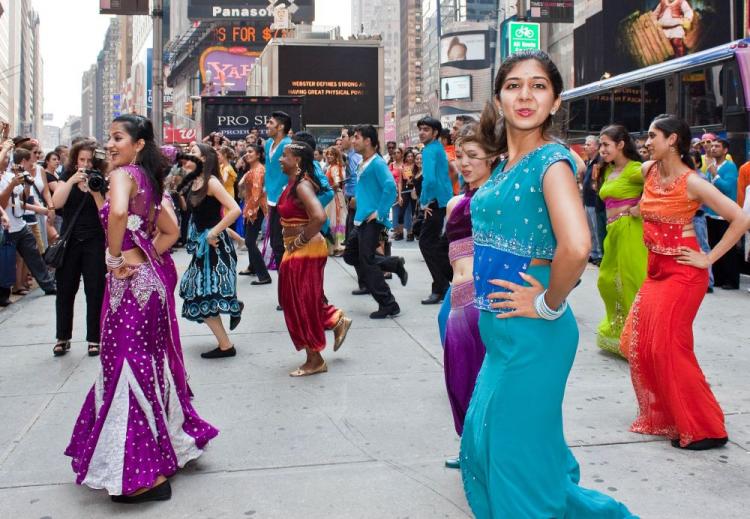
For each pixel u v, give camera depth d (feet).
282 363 20.44
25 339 23.90
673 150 14.37
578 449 14.06
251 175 33.17
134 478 11.69
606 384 18.04
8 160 28.94
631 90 50.65
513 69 8.38
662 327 14.01
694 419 13.89
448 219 12.91
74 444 12.35
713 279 31.73
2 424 15.96
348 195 42.96
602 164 20.58
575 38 146.00
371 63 83.25
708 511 11.54
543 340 8.25
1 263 28.94
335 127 83.25
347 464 13.51
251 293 31.27
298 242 18.49
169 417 12.63
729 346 21.61
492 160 10.97
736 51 41.06
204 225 20.45
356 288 31.94
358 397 17.34
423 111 468.34
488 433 8.33
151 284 12.19
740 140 40.93
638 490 12.28
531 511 8.15
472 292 12.32
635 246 19.31
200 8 237.45
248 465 13.52
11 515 11.73
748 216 13.75
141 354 12.05
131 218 12.19
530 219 8.21
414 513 11.60
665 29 110.52
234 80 267.18
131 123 12.39
